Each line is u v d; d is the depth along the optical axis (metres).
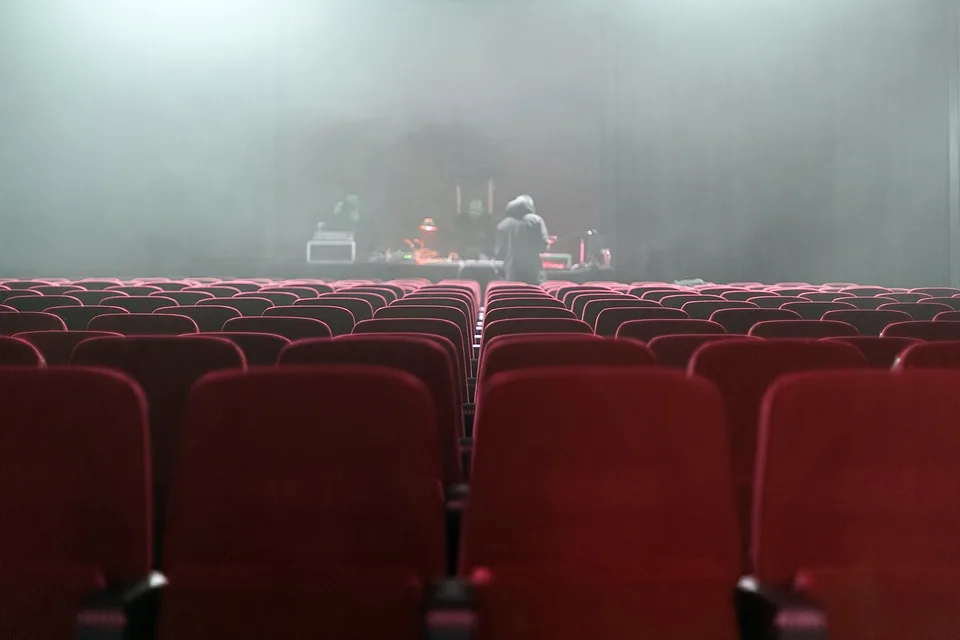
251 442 1.57
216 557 1.57
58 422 1.60
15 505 1.61
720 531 1.58
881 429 1.59
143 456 1.62
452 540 2.18
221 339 2.43
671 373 1.56
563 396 1.54
